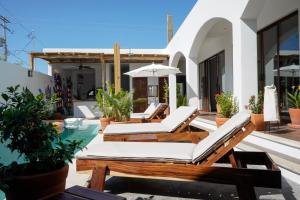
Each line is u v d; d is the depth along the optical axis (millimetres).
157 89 15695
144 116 8180
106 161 2846
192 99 11109
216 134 2877
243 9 6043
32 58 13062
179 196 2850
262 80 8500
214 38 12562
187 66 11219
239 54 6285
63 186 2352
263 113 5840
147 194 2916
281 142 4621
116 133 4723
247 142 4883
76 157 2922
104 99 8289
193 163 2652
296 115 6227
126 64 16078
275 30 7770
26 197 2143
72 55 13172
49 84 14250
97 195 1798
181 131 4773
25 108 2309
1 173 2113
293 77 7023
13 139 2363
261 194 2771
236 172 2465
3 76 9234
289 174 3250
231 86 10859
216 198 2777
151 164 2715
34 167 2322
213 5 7855
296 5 6512
